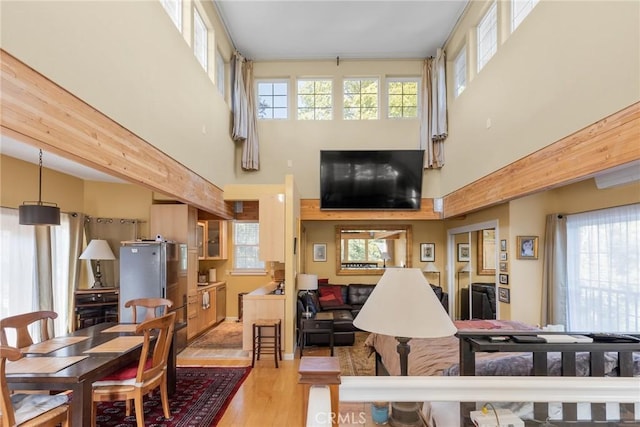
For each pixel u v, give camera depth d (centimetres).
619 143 253
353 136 691
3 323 271
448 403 151
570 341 206
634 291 372
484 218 578
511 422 155
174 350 352
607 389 155
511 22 437
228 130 627
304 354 500
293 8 546
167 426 288
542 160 348
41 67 200
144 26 322
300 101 710
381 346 338
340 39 629
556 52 326
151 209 546
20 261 419
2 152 388
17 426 208
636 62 239
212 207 529
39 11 199
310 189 688
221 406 324
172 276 484
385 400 148
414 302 167
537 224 500
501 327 380
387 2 533
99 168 262
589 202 441
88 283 530
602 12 270
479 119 498
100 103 255
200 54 521
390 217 669
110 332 321
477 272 616
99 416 305
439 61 640
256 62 698
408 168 649
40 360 241
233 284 740
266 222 495
